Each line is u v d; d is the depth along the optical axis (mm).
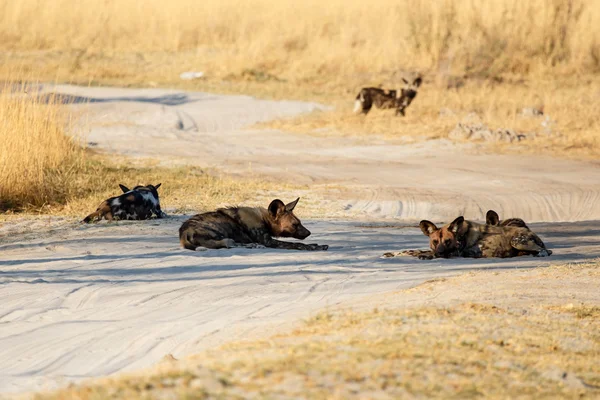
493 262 21109
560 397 9570
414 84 71250
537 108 68875
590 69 91438
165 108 70125
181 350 12906
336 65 94812
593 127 61344
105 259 21875
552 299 15797
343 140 59500
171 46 108250
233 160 50594
